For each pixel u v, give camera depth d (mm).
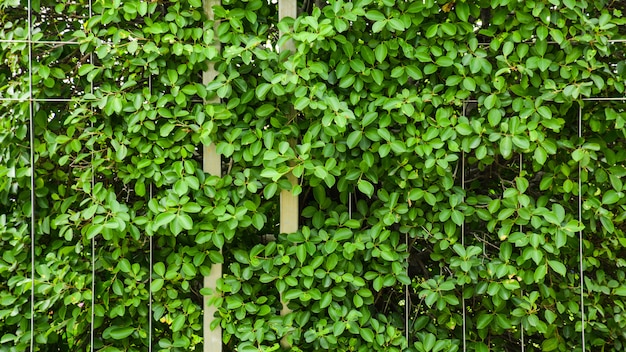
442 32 2051
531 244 2008
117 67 2104
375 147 2055
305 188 2334
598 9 2090
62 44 2168
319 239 2090
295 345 2133
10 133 2146
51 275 2080
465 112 2211
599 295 2154
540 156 1980
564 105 2082
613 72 2150
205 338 2152
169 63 2100
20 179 2158
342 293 2074
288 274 2131
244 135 2049
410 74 2039
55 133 2236
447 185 2064
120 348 2174
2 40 2061
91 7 2105
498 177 2373
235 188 2115
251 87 2129
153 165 2062
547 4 2041
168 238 2162
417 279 2404
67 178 2223
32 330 2078
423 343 2094
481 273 2076
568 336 2188
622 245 2188
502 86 2018
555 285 2213
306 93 1992
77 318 2119
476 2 2098
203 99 2102
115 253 2121
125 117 2043
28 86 2121
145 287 2178
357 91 2057
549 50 2104
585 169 2121
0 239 2184
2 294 2145
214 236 2049
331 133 2004
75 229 2230
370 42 2066
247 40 2041
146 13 2158
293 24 2051
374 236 2062
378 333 2088
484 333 2199
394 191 2160
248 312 2154
